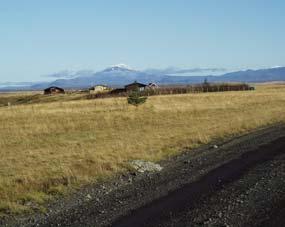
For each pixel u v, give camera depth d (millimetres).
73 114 45031
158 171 18344
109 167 18625
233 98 73250
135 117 41344
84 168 18219
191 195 13289
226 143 25922
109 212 12047
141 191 14523
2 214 12641
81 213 12242
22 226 11461
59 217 12031
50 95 126562
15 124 37250
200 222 10305
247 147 23516
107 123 37031
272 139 26156
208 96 80312
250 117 40438
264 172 15859
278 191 12930
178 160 21016
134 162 19297
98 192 14836
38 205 13461
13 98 131375
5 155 22531
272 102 63094
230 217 10641
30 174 17156
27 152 23328
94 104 61875
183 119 39562
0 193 14531
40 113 46781
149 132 30797
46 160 20516
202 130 31344
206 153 22531
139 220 10984
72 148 24219
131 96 52781
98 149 23312
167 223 10438
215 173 16750
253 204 11719
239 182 14406
